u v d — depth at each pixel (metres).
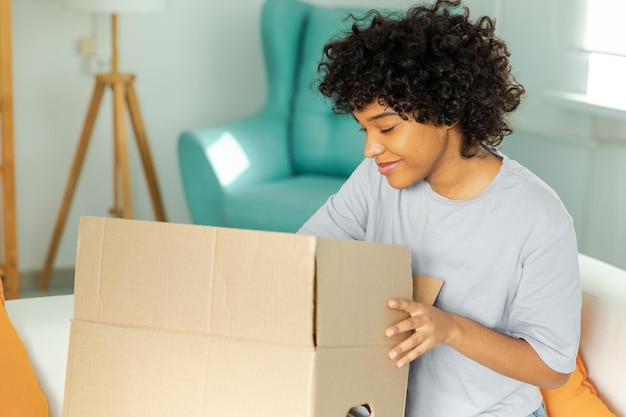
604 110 3.82
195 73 4.61
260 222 3.68
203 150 3.79
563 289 1.48
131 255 1.35
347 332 1.29
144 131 4.21
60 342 1.77
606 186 3.93
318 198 3.65
